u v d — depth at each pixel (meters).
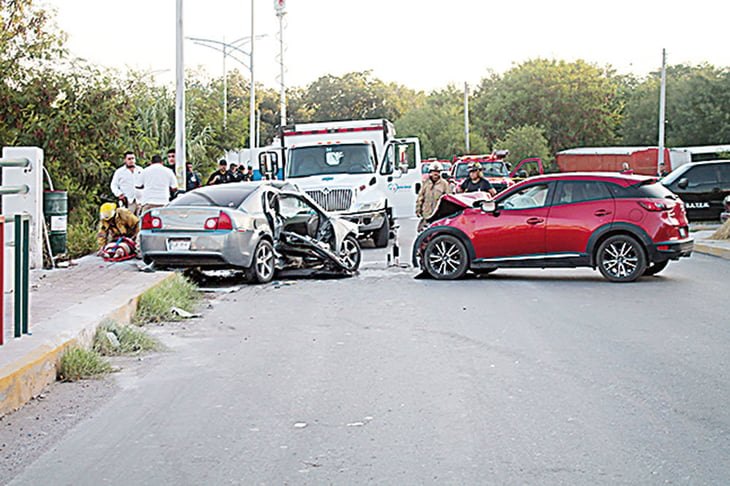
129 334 9.25
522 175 35.84
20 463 5.46
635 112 80.19
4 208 14.33
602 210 14.20
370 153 22.86
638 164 53.84
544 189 14.70
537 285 14.01
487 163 38.34
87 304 10.31
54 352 7.60
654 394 6.90
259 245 14.66
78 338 8.32
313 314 11.40
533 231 14.53
